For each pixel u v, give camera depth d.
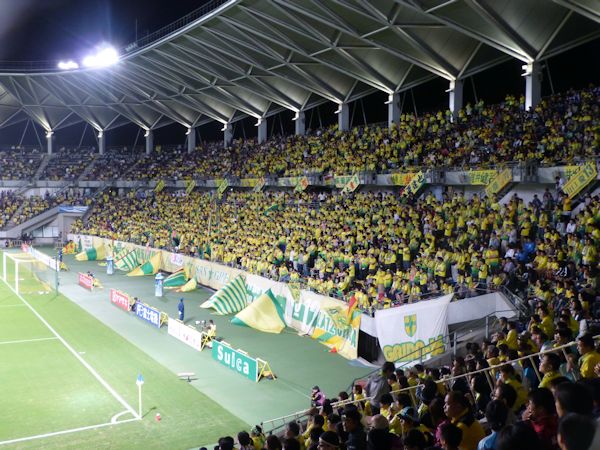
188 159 80.38
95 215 77.81
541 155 34.53
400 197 41.81
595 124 33.72
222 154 74.69
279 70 57.16
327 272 35.84
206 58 58.19
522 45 39.09
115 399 23.56
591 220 25.56
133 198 78.88
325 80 56.72
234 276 43.06
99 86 77.12
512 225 29.64
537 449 4.52
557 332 12.18
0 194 83.75
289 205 53.25
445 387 14.17
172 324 33.84
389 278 30.70
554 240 26.28
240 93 67.75
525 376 11.65
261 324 34.81
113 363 28.41
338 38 46.41
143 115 86.06
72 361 28.61
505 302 24.08
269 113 70.38
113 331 34.69
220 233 52.97
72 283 50.78
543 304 17.00
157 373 26.95
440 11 37.00
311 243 40.66
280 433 19.11
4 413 21.98
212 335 31.36
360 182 47.09
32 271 56.72
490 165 37.47
